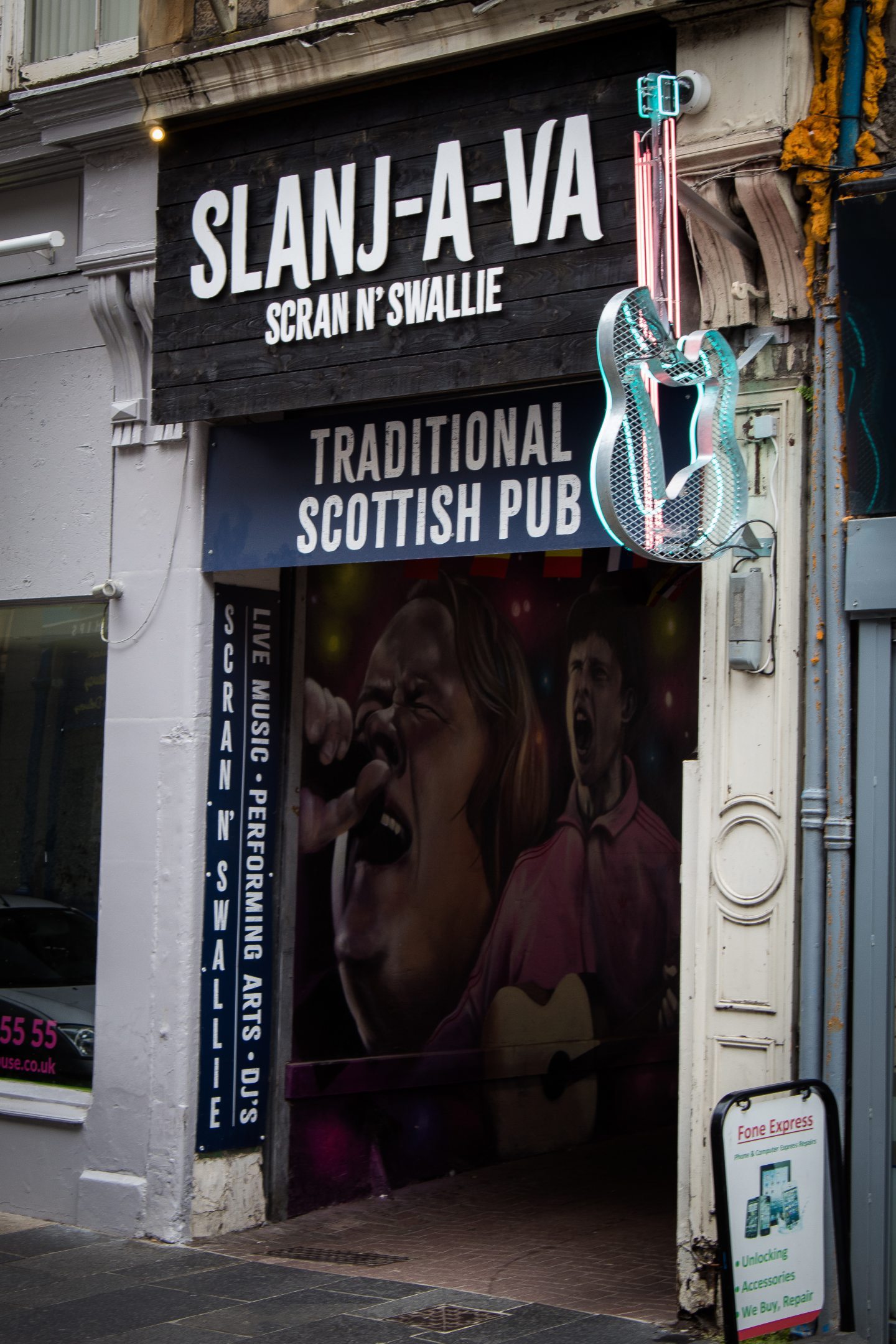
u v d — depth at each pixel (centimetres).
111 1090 823
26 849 898
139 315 843
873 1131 602
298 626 860
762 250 641
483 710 981
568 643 1048
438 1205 870
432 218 720
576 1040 1037
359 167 750
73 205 896
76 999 861
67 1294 700
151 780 826
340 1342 621
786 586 632
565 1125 1026
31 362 905
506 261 698
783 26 630
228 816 825
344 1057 875
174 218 821
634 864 1101
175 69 798
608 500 579
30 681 908
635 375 591
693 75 643
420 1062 916
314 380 760
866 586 614
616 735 1087
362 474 770
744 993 629
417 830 933
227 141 802
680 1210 638
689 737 1145
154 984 811
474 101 713
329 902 873
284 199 775
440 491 742
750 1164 561
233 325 793
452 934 952
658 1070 1112
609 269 670
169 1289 706
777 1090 570
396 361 731
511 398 724
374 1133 893
